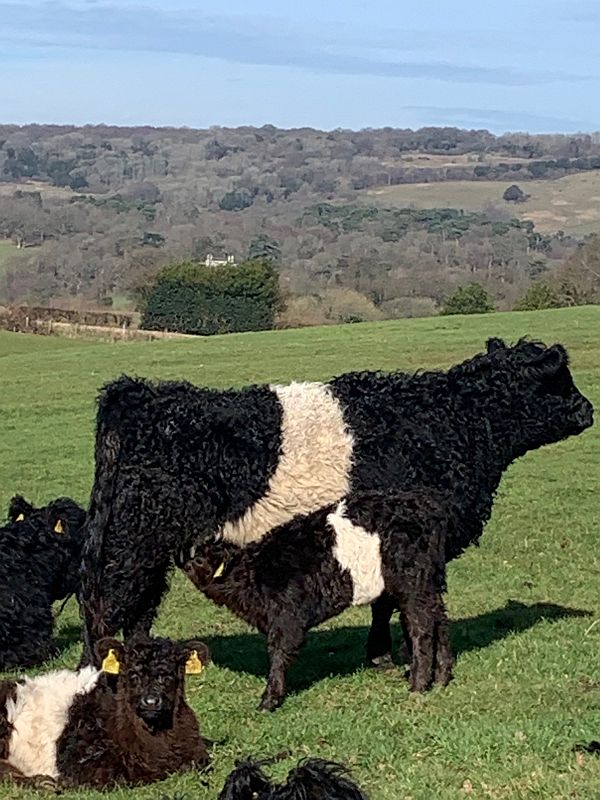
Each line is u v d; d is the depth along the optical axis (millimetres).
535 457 26453
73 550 12898
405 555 10734
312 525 10703
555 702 10234
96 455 11328
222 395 11633
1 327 66000
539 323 49750
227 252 94375
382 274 84000
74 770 8547
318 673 11586
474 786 8070
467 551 17594
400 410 12109
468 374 12641
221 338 52062
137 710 8562
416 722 9727
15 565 12500
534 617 13695
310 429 11562
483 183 144625
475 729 9211
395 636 13055
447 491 12055
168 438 11133
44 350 56312
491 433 12578
